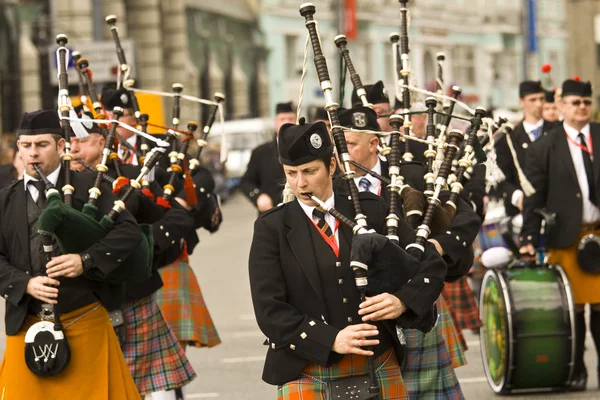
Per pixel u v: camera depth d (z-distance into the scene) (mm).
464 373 18922
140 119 15438
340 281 10203
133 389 12641
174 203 14820
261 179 23188
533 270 16703
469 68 122375
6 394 12297
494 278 16719
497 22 123500
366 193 10680
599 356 17484
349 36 106125
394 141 11352
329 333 9984
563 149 17266
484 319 17266
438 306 14516
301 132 10125
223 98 15602
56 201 11547
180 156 14883
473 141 11664
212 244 42688
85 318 12289
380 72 111562
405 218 11195
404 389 10586
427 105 11992
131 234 12000
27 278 12000
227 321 24422
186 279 16609
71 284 12172
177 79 83750
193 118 86438
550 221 16922
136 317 14836
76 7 65250
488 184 15445
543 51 126062
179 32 83625
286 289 10305
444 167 11398
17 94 63688
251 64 101500
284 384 10414
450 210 11508
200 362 20266
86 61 14570
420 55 113938
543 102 21000
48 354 12047
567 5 128875
